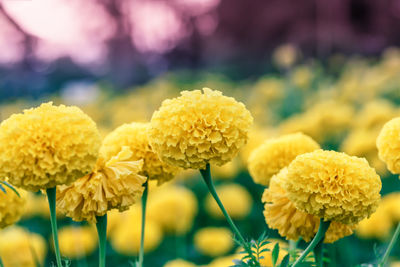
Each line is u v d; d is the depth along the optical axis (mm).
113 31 21297
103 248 1419
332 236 1454
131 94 12883
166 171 1628
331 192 1298
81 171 1250
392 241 1480
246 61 17828
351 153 4289
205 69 17250
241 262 1380
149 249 3820
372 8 20062
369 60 12695
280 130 5918
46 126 1235
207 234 4062
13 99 14352
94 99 12836
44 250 3283
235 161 5738
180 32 23500
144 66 19094
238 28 23531
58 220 4203
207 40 23000
